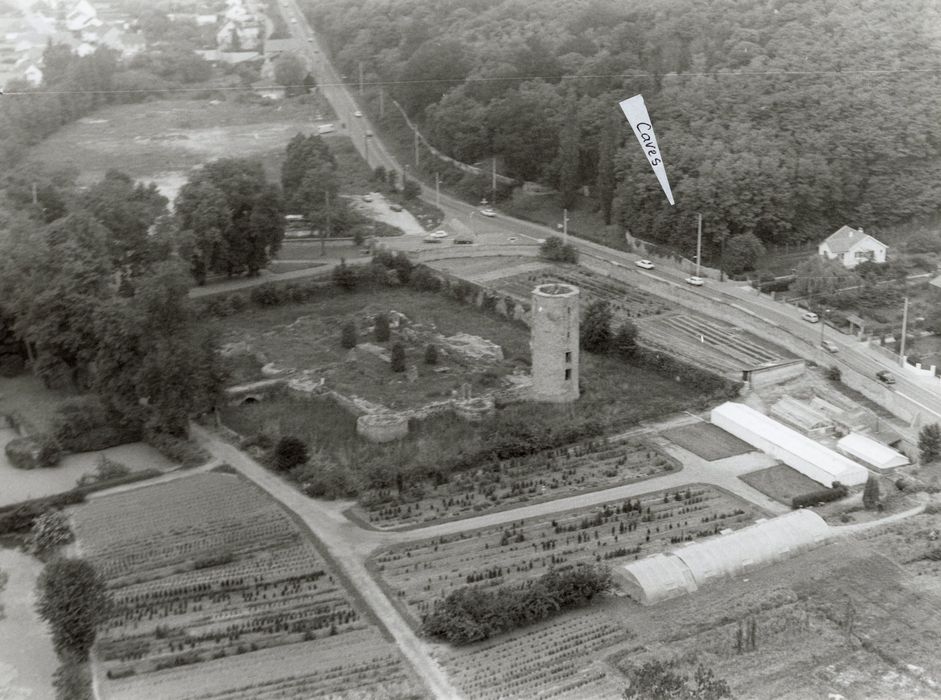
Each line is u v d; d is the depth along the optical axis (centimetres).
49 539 14788
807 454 16738
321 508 15812
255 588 13625
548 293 18625
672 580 13288
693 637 12331
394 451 17350
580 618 12838
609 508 15475
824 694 11206
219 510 15700
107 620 12750
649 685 10812
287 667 11856
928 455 16912
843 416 18138
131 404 18275
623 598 13262
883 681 11438
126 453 17925
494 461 17088
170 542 14775
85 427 18262
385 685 11450
